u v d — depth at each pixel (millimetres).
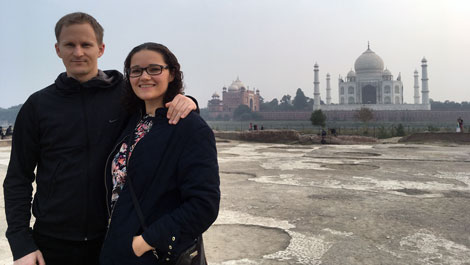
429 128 38312
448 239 3975
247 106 118375
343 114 92625
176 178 1604
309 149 15797
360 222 4637
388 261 3375
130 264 1507
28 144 1818
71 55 1812
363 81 109438
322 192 6516
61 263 1818
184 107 1642
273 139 22531
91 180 1779
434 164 10305
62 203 1751
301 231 4293
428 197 6070
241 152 14445
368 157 12203
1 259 3535
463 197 6062
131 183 1607
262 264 3330
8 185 1786
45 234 1784
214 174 1579
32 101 1822
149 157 1583
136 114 1860
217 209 1569
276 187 7027
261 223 4625
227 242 3943
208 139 1612
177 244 1478
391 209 5273
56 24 1857
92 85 1852
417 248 3705
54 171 1765
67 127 1773
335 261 3383
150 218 1565
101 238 1846
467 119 88688
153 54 1685
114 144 1868
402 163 10594
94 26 1878
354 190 6684
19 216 1745
